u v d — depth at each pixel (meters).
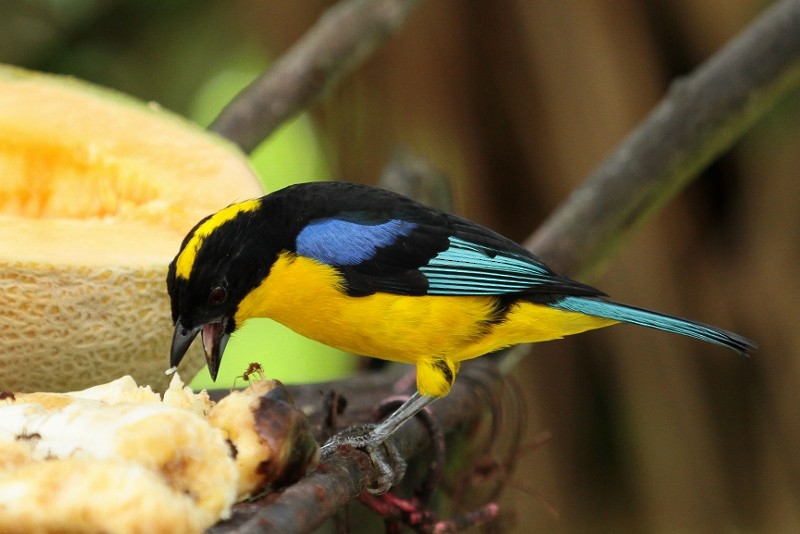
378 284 7.63
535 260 8.03
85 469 4.63
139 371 7.15
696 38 13.47
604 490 13.58
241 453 5.32
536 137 13.80
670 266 13.45
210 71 15.50
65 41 14.24
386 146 14.31
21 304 6.64
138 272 6.87
